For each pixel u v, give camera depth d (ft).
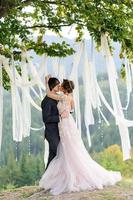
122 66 37.04
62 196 30.30
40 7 36.73
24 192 33.76
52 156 32.14
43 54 36.65
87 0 33.32
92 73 35.78
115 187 31.58
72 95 33.14
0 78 34.53
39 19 37.47
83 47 35.78
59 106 32.32
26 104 34.96
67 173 31.17
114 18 34.45
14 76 34.37
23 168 152.56
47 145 36.45
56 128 32.17
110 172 33.09
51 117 32.07
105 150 166.61
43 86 34.76
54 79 32.35
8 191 34.71
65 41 36.06
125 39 35.73
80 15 34.99
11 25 33.91
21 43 35.55
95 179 31.35
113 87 35.17
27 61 34.81
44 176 32.01
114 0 34.32
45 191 31.81
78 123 35.76
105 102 35.45
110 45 36.83
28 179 152.46
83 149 32.45
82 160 31.71
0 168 155.12
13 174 152.76
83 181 31.24
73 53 35.99
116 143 168.25
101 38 35.32
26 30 34.32
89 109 35.63
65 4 35.27
